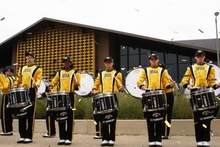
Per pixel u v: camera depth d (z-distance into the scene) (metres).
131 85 10.49
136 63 22.36
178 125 8.44
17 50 22.14
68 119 6.88
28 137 7.21
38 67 7.29
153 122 6.14
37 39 21.47
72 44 19.95
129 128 8.63
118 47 22.08
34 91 7.22
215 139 7.62
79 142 7.29
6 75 9.08
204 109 5.91
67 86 7.01
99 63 19.80
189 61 21.88
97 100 6.43
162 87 6.62
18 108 6.93
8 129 8.87
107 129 6.68
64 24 20.22
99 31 20.06
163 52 22.28
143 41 20.75
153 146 6.30
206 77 6.34
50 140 7.71
